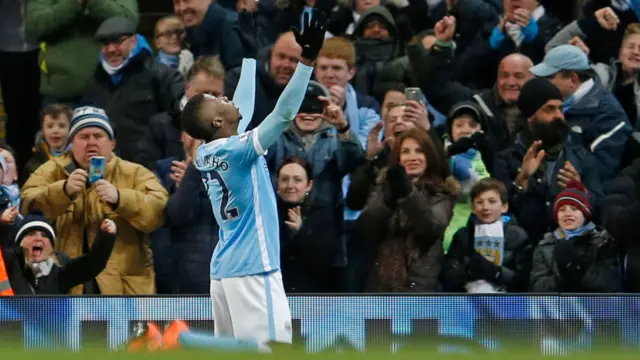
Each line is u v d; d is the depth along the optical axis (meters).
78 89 34.94
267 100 32.75
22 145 37.31
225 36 34.72
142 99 33.72
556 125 31.72
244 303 21.12
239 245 21.28
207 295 27.23
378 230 29.59
